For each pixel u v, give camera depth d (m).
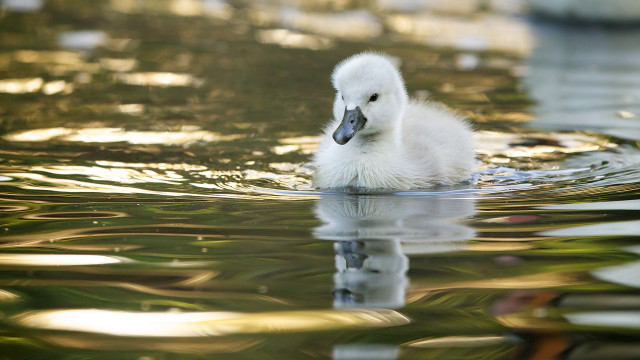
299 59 18.45
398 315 6.66
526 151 12.84
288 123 14.05
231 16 22.97
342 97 11.85
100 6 23.66
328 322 6.54
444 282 7.33
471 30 21.72
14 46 19.11
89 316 6.63
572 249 8.14
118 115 14.34
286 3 24.75
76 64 17.75
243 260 7.89
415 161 11.65
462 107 15.16
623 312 6.66
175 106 14.95
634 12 21.89
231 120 14.15
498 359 5.88
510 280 7.37
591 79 17.05
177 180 11.09
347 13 23.58
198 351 6.04
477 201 10.29
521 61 18.62
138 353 6.02
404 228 9.01
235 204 10.03
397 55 19.00
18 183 10.72
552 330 6.38
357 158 11.55
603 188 10.63
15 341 6.22
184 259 7.93
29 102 15.03
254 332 6.36
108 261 7.88
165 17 22.62
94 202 9.97
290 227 9.03
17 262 7.86
